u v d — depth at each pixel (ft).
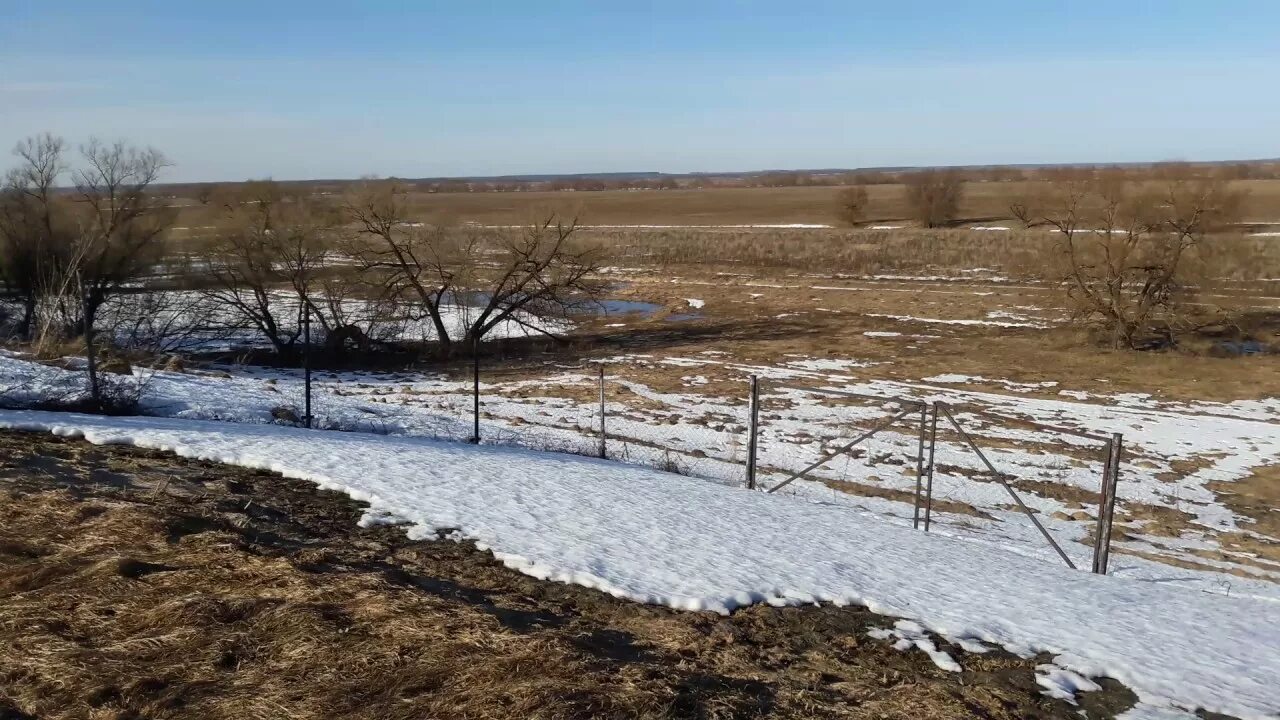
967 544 33.78
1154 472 55.11
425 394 78.33
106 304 108.78
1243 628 25.35
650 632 21.70
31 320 91.56
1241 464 57.57
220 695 17.38
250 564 23.56
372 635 20.04
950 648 22.11
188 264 112.16
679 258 188.85
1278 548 42.34
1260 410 72.59
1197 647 23.04
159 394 52.29
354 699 17.35
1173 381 82.58
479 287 122.11
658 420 66.03
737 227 260.42
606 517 30.71
